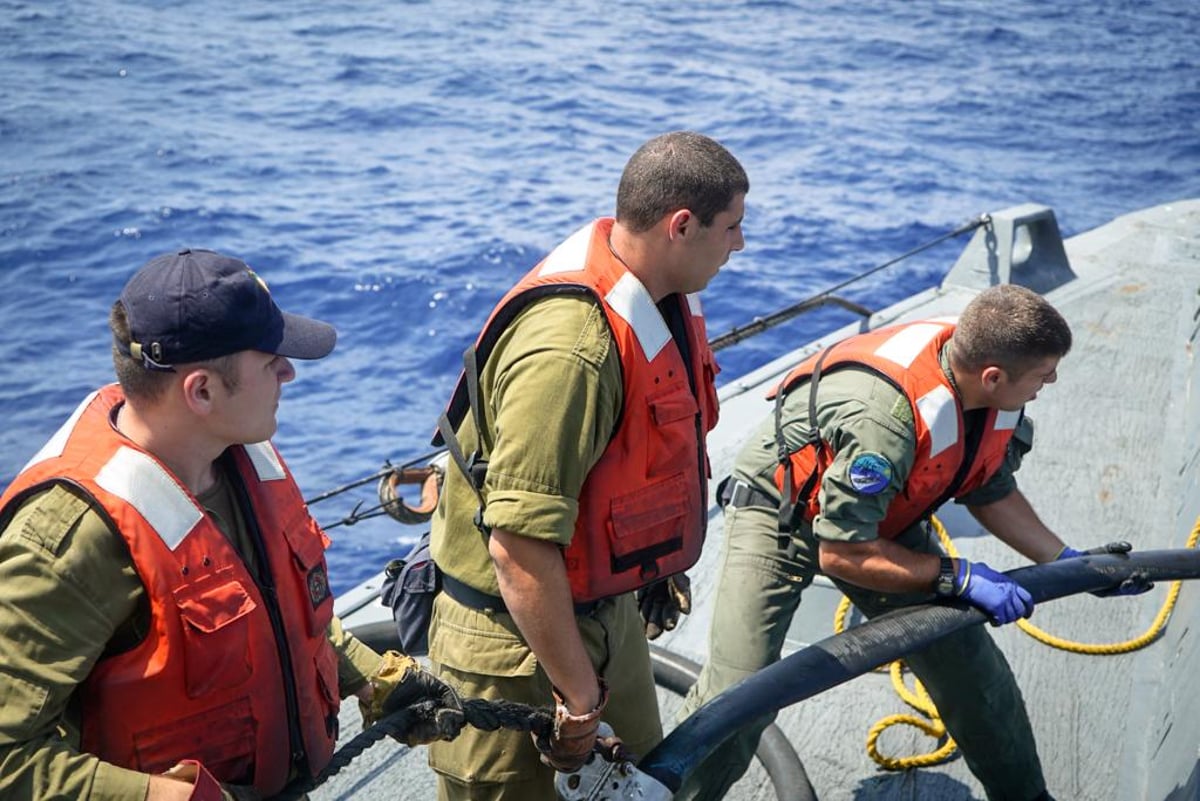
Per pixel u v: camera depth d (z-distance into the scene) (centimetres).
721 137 2134
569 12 3094
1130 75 2723
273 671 196
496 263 1559
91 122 2144
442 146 2056
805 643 420
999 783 329
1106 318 697
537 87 2422
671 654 391
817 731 383
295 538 204
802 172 1934
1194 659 333
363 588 436
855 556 280
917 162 2020
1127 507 509
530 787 250
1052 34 3094
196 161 1956
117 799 173
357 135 2119
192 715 186
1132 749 371
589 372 216
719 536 491
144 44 2684
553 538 212
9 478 1098
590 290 219
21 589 170
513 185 1856
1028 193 1908
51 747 172
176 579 180
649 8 3175
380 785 354
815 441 290
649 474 230
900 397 282
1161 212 874
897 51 2841
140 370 182
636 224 225
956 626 262
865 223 1691
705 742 216
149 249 1627
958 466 294
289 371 194
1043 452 550
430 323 1412
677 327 242
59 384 1272
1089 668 409
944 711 320
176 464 189
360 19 2969
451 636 248
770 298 1429
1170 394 605
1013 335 274
